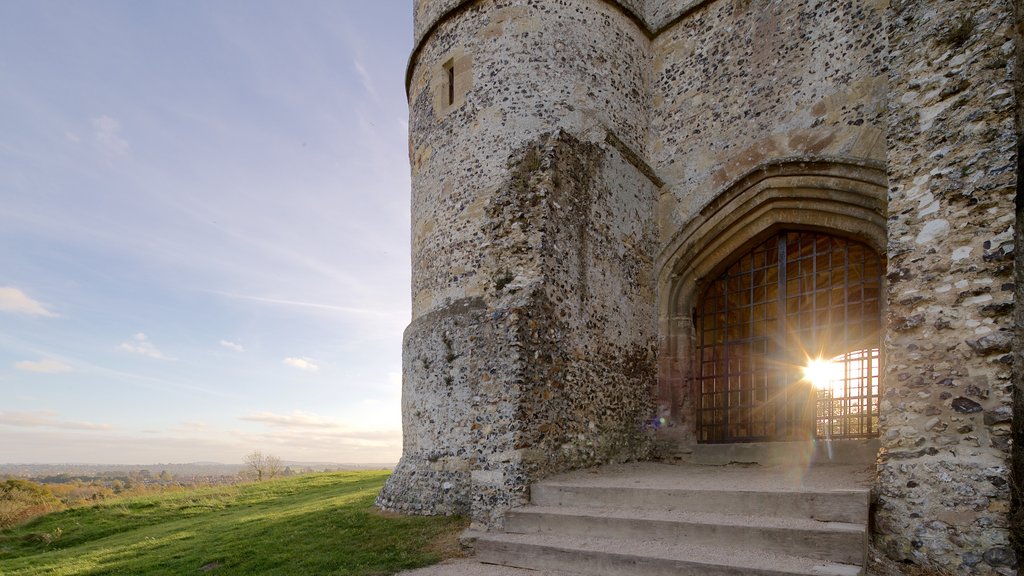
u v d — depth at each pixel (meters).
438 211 9.12
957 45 5.29
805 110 8.29
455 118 9.23
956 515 4.57
